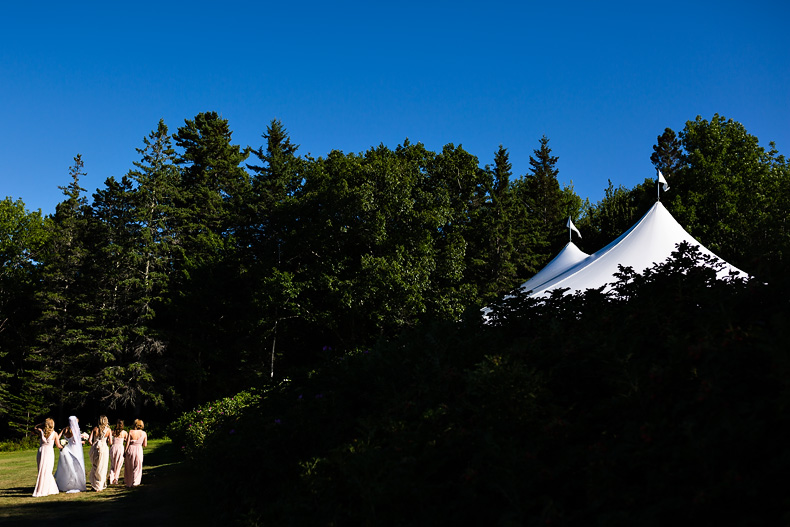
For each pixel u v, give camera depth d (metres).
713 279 4.20
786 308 3.12
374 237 28.03
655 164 54.44
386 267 26.55
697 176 38.97
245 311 35.12
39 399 35.38
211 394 36.97
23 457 22.05
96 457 11.64
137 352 34.12
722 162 39.00
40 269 41.69
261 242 35.88
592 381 3.42
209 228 41.50
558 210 52.38
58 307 36.66
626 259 15.97
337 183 29.53
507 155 47.69
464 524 2.75
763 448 2.21
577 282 15.58
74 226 38.28
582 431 2.97
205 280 35.78
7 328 41.25
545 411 3.24
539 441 2.96
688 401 2.60
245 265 36.72
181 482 11.83
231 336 37.09
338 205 28.89
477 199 40.31
